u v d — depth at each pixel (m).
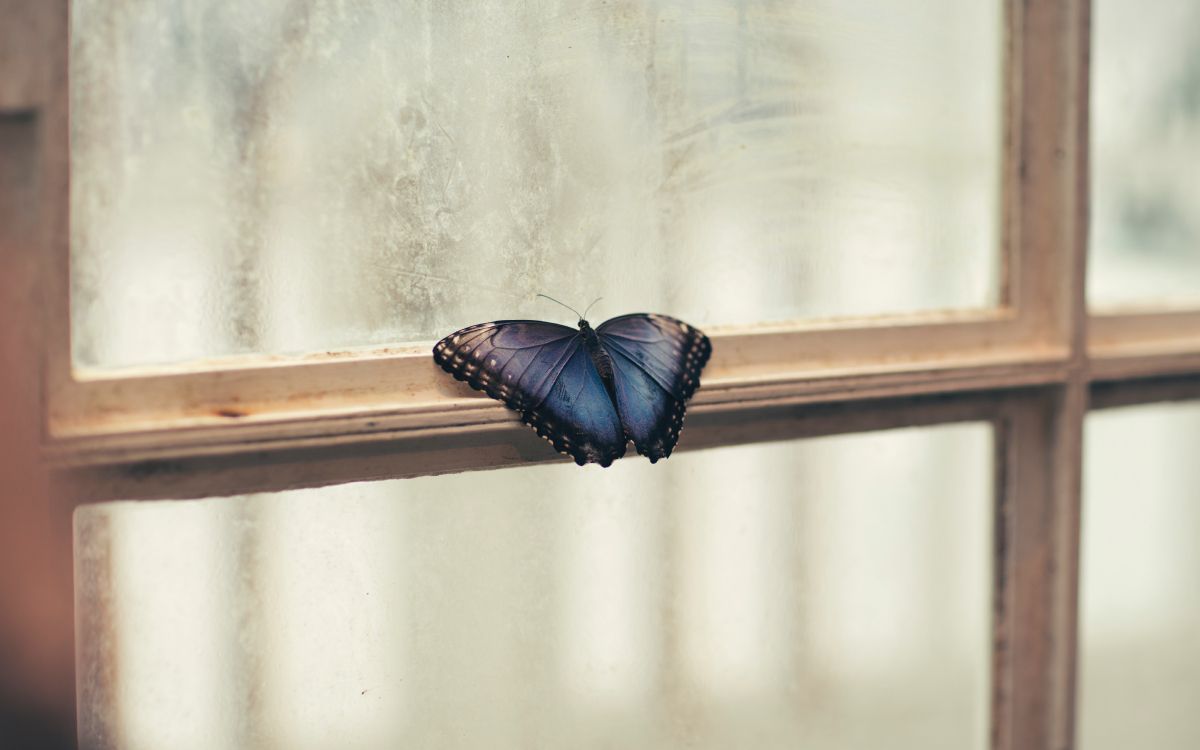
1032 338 1.17
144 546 1.05
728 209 1.12
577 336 1.05
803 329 1.13
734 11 1.12
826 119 1.13
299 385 1.06
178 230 1.05
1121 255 1.21
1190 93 1.22
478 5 1.08
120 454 1.03
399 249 1.08
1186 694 1.25
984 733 1.19
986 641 1.19
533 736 1.11
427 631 1.09
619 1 1.10
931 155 1.15
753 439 1.13
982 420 1.17
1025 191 1.16
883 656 1.17
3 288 1.02
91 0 1.03
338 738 1.08
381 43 1.07
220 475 1.05
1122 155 1.21
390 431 1.06
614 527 1.12
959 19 1.15
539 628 1.11
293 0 1.06
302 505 1.07
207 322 1.05
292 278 1.06
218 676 1.06
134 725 1.05
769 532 1.14
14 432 1.02
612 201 1.10
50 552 1.02
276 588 1.07
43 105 1.02
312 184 1.06
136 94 1.04
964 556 1.18
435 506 1.09
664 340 1.07
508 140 1.09
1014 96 1.16
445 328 1.09
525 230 1.09
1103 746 1.24
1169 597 1.24
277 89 1.06
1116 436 1.22
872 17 1.14
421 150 1.08
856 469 1.16
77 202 1.03
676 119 1.11
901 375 1.13
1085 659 1.23
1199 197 1.22
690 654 1.14
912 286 1.16
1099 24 1.19
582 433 1.04
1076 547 1.18
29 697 1.03
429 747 1.10
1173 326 1.22
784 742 1.16
